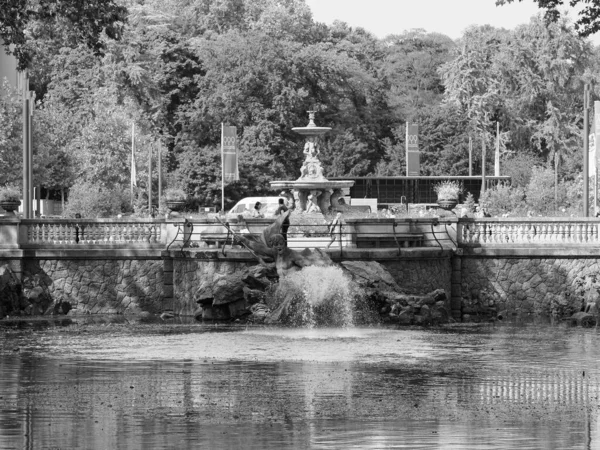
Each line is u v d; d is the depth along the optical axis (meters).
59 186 81.81
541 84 108.50
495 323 38.34
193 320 38.78
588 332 35.34
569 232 41.66
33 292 40.84
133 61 97.00
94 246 41.31
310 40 122.88
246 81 98.50
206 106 99.25
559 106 108.38
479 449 18.08
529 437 19.06
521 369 26.98
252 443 18.56
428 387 24.31
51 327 36.50
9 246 40.97
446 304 39.97
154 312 41.16
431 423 20.31
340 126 106.19
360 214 49.12
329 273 37.78
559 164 104.94
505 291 41.50
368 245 41.25
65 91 93.12
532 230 41.75
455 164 106.62
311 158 50.34
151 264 41.31
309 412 21.38
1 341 32.56
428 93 129.12
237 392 23.56
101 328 36.22
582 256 41.22
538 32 109.50
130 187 81.81
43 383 24.70
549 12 33.72
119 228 41.69
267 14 118.69
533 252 41.28
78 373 26.19
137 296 41.31
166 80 103.81
